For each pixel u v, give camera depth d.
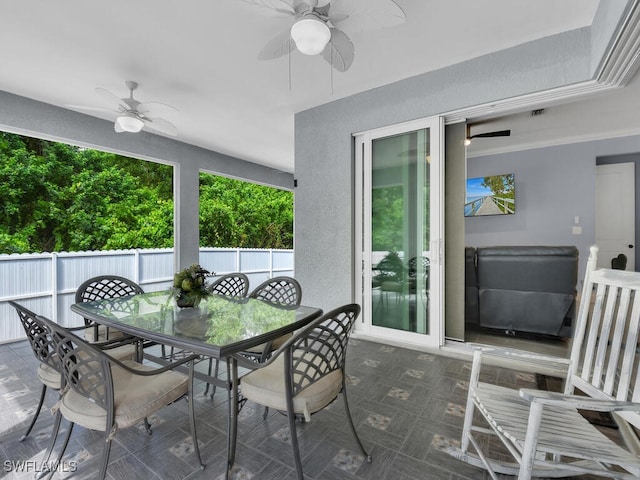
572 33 2.38
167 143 4.80
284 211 11.74
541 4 2.10
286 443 1.69
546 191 5.33
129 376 1.60
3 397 2.19
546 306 2.96
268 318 1.85
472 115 2.96
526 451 1.07
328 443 1.68
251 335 1.54
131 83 3.13
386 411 1.99
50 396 2.21
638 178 5.06
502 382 2.38
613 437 1.73
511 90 2.61
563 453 1.07
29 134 3.50
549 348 2.97
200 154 5.31
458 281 3.11
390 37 2.44
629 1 1.57
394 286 3.29
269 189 11.44
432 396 2.18
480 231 5.88
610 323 1.44
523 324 3.07
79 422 1.34
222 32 2.37
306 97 3.52
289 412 1.37
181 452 1.61
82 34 2.38
